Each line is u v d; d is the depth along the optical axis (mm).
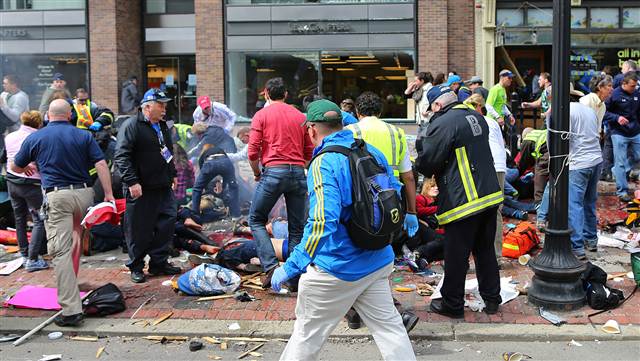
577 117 7262
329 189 3877
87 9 17141
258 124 6586
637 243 8195
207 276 6543
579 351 5270
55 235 5871
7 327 5867
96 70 17203
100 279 7203
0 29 17453
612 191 11539
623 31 16422
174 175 7250
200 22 16891
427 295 6473
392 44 16562
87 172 6160
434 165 5629
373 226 3895
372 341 5512
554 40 6051
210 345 5520
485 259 5898
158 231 7215
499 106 11773
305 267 3934
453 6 16562
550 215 6117
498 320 5789
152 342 5602
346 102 8789
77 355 5348
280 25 16812
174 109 18953
